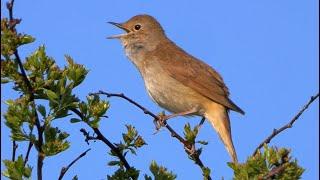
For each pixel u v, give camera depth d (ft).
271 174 20.38
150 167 24.70
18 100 22.35
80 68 23.09
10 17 20.98
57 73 22.88
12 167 21.88
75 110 23.02
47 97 22.99
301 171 20.65
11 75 21.97
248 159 21.16
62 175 21.59
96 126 22.91
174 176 24.54
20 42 21.03
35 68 22.80
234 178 21.20
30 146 22.33
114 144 24.16
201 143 26.22
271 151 21.02
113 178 24.31
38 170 21.88
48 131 22.53
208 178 23.68
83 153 22.18
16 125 22.11
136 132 24.32
